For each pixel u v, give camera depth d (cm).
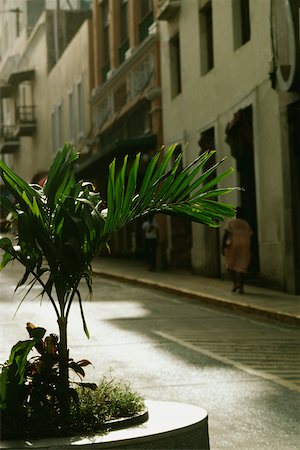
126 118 3284
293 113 1750
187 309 1599
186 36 2478
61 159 473
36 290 2041
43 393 429
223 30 2162
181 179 469
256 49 1923
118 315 1480
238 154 2059
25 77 5369
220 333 1235
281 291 1809
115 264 2969
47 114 5041
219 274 2325
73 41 4275
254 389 802
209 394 779
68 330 1266
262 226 1914
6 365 432
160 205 470
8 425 409
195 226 2409
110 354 1026
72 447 384
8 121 6256
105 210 473
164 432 402
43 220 451
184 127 2523
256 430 636
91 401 442
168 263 2669
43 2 6031
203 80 2334
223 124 2192
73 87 4319
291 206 1755
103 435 402
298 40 1631
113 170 457
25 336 1200
